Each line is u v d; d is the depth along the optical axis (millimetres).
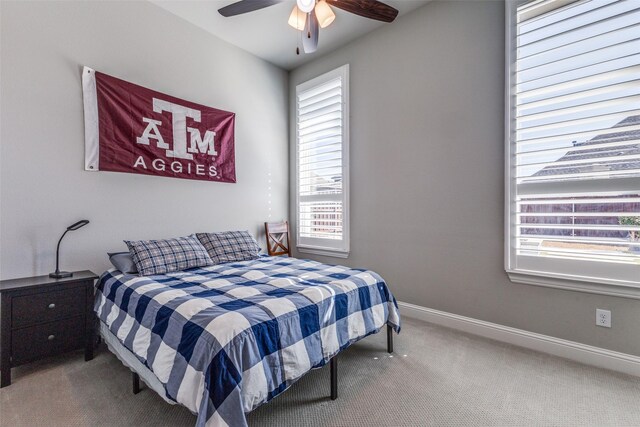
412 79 3027
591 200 2105
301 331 1572
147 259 2369
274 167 4086
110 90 2643
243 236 3158
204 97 3332
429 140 2918
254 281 2094
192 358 1282
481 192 2613
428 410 1641
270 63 4035
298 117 4125
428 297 2959
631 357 1989
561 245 2238
